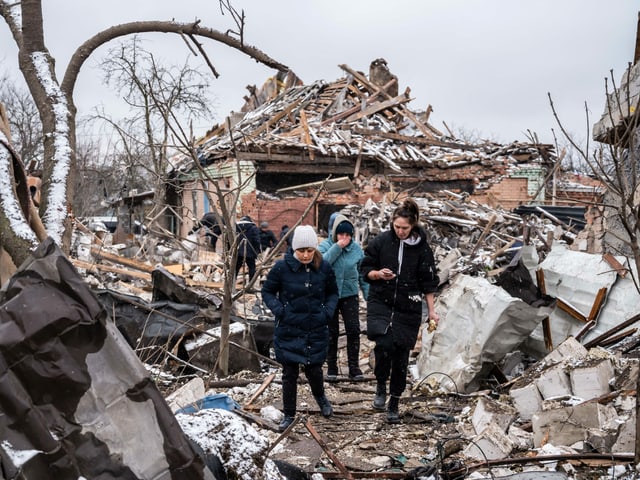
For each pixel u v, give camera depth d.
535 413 5.45
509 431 5.41
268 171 21.91
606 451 4.80
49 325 2.13
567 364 5.96
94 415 2.17
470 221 17.94
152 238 17.39
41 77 4.35
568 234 16.92
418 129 26.73
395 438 5.58
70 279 2.20
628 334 6.89
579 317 7.36
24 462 2.05
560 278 7.70
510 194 24.00
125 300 7.90
